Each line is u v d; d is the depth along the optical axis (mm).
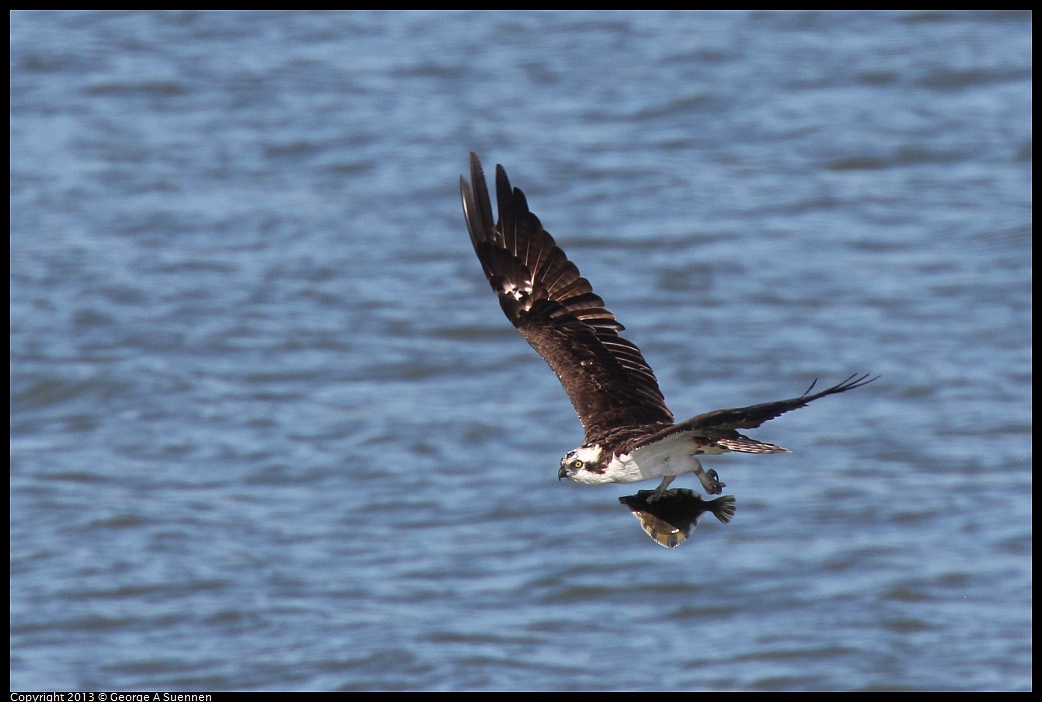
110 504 22234
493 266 10422
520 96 36719
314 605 19719
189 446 24047
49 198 32969
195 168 34219
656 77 37406
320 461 23422
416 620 19219
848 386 7887
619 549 20656
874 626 18812
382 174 33469
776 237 30484
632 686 17859
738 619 19281
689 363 26141
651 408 9844
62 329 27609
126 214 32219
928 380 25359
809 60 38031
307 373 26266
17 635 19141
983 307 27750
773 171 33188
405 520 21688
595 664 18266
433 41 39969
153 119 36531
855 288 28578
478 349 26938
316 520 21828
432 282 29375
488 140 34406
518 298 10367
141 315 28141
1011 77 36750
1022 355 26094
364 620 19219
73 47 40062
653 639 18828
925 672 17984
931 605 19250
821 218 31234
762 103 36062
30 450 24047
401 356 26781
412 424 24344
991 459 22797
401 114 36000
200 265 30141
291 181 33469
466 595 19922
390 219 31781
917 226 30891
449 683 17922
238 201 32656
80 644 18875
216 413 24969
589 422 9742
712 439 9234
